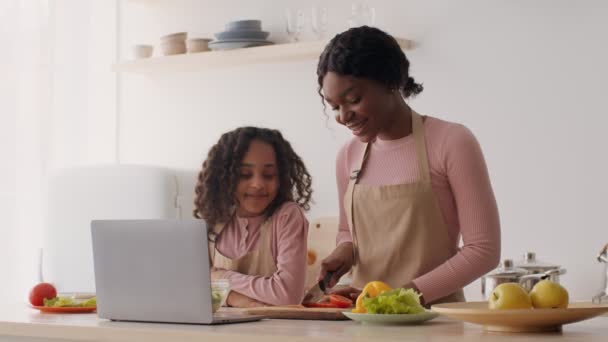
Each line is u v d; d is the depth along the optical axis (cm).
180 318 167
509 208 342
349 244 227
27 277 411
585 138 328
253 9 401
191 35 420
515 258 341
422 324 165
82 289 361
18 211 410
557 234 333
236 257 246
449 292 199
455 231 217
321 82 212
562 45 332
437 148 212
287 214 245
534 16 338
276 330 151
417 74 360
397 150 220
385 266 220
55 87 425
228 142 251
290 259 238
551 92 335
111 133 438
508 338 135
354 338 134
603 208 324
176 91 423
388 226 219
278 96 395
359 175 226
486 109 346
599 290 323
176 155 423
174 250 166
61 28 428
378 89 207
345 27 376
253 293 235
